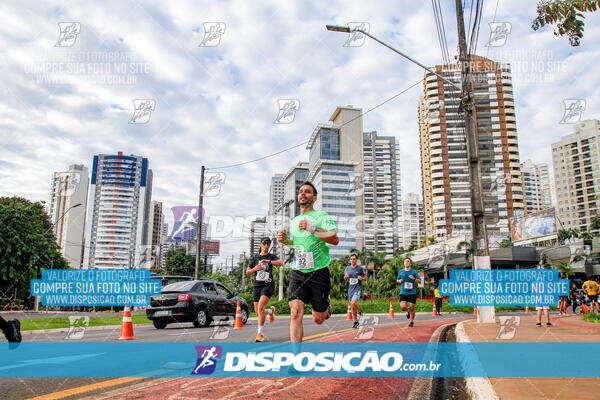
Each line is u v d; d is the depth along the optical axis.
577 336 6.93
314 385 3.36
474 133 11.16
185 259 57.81
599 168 125.00
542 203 165.75
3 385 3.49
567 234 73.88
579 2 3.19
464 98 11.41
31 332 9.62
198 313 11.55
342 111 113.75
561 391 2.92
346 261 59.94
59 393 3.17
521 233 70.19
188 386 3.31
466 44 11.34
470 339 6.32
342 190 110.69
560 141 137.00
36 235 35.56
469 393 3.18
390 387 3.36
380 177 159.50
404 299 10.06
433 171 100.31
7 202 40.00
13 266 33.53
